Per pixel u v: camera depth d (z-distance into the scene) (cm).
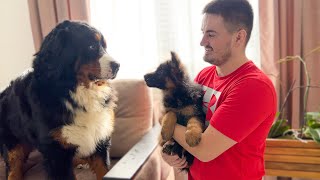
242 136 113
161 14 247
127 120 201
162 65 143
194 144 117
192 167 137
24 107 161
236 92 113
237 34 120
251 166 124
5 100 177
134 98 201
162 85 141
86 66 154
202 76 150
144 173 146
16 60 295
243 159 122
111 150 203
